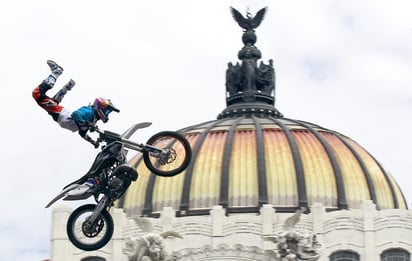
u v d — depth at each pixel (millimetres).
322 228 82500
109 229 36531
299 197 89625
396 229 83000
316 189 90625
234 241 81812
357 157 94625
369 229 82812
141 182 92000
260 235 81812
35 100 35812
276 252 77188
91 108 36312
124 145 36688
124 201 91562
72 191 36406
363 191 91938
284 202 89562
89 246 36531
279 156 92250
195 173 91062
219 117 101375
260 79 102625
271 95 102688
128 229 82688
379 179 94312
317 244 74688
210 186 90250
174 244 81812
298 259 73625
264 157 91938
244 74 102312
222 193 89562
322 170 91750
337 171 91812
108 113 36469
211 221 82438
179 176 91125
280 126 96312
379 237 82750
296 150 92812
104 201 36406
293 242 73938
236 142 93625
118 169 36281
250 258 78500
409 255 82625
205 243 81938
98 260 83062
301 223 82500
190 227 82375
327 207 90000
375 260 82312
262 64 103375
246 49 104000
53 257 83250
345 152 94938
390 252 82812
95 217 36312
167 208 83000
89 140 36406
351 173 92625
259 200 89188
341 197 90500
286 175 90875
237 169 91188
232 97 102125
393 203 93812
